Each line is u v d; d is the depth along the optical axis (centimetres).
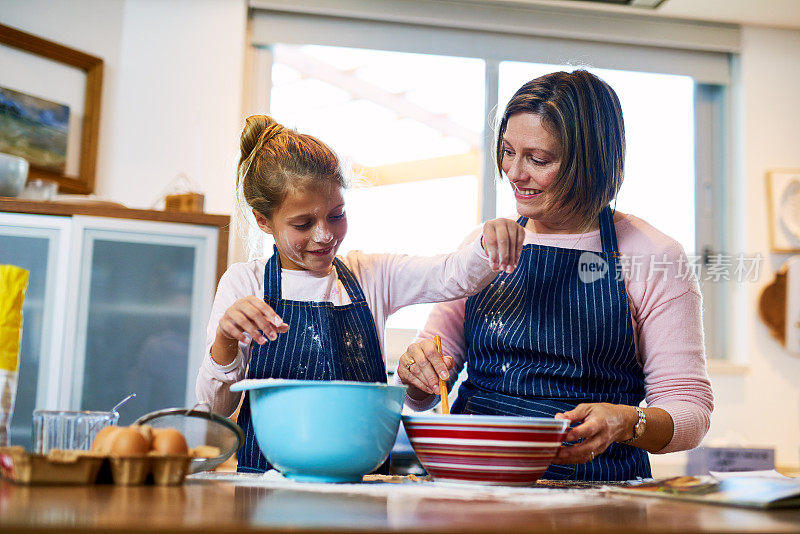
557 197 133
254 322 109
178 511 64
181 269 239
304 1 327
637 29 353
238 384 101
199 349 236
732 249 362
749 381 347
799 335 350
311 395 98
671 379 127
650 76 364
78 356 230
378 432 100
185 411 101
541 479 125
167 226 238
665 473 305
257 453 123
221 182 310
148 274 237
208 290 239
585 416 111
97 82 300
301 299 133
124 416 231
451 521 62
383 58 351
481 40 347
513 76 351
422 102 356
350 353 132
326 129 346
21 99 279
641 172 358
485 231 122
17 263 231
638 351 136
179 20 315
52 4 293
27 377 228
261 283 134
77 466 83
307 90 344
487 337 138
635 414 113
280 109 338
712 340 359
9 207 232
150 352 235
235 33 319
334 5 330
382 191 344
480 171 344
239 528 54
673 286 131
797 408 349
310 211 126
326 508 70
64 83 292
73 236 232
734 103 368
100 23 305
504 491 94
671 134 364
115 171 303
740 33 364
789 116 367
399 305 141
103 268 235
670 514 73
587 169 132
